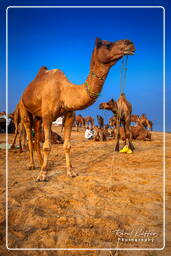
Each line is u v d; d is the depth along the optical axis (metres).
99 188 5.12
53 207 4.15
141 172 6.70
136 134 16.31
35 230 3.32
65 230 3.29
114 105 10.47
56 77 6.16
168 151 10.75
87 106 5.68
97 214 3.88
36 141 7.34
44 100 6.07
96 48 5.20
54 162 8.49
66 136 6.44
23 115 7.47
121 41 4.95
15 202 4.32
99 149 11.84
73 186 5.41
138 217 3.76
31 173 6.85
